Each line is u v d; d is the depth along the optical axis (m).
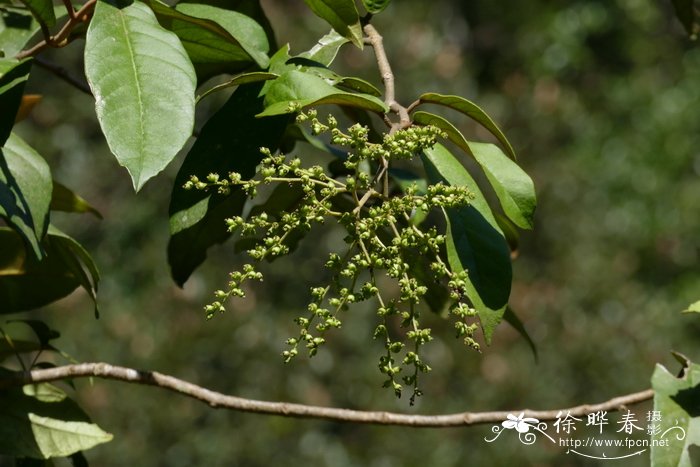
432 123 1.95
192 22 2.15
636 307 10.55
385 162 1.84
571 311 10.55
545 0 11.66
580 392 10.31
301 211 1.79
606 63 11.70
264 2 10.43
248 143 1.98
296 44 10.26
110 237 10.06
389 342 1.79
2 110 1.88
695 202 10.87
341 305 1.79
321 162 9.24
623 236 10.80
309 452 9.73
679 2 3.16
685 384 1.98
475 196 1.96
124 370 2.20
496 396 10.13
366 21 2.17
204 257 2.67
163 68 1.80
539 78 11.41
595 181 10.98
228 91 9.02
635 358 10.40
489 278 1.91
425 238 1.81
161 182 10.13
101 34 1.81
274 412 2.16
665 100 11.30
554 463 9.60
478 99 11.16
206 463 9.61
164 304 9.97
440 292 2.65
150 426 9.66
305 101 1.87
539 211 10.91
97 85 1.75
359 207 1.81
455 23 11.62
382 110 1.92
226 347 9.91
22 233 1.93
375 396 9.85
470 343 1.83
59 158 10.16
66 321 9.80
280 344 9.89
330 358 9.92
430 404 9.94
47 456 2.37
